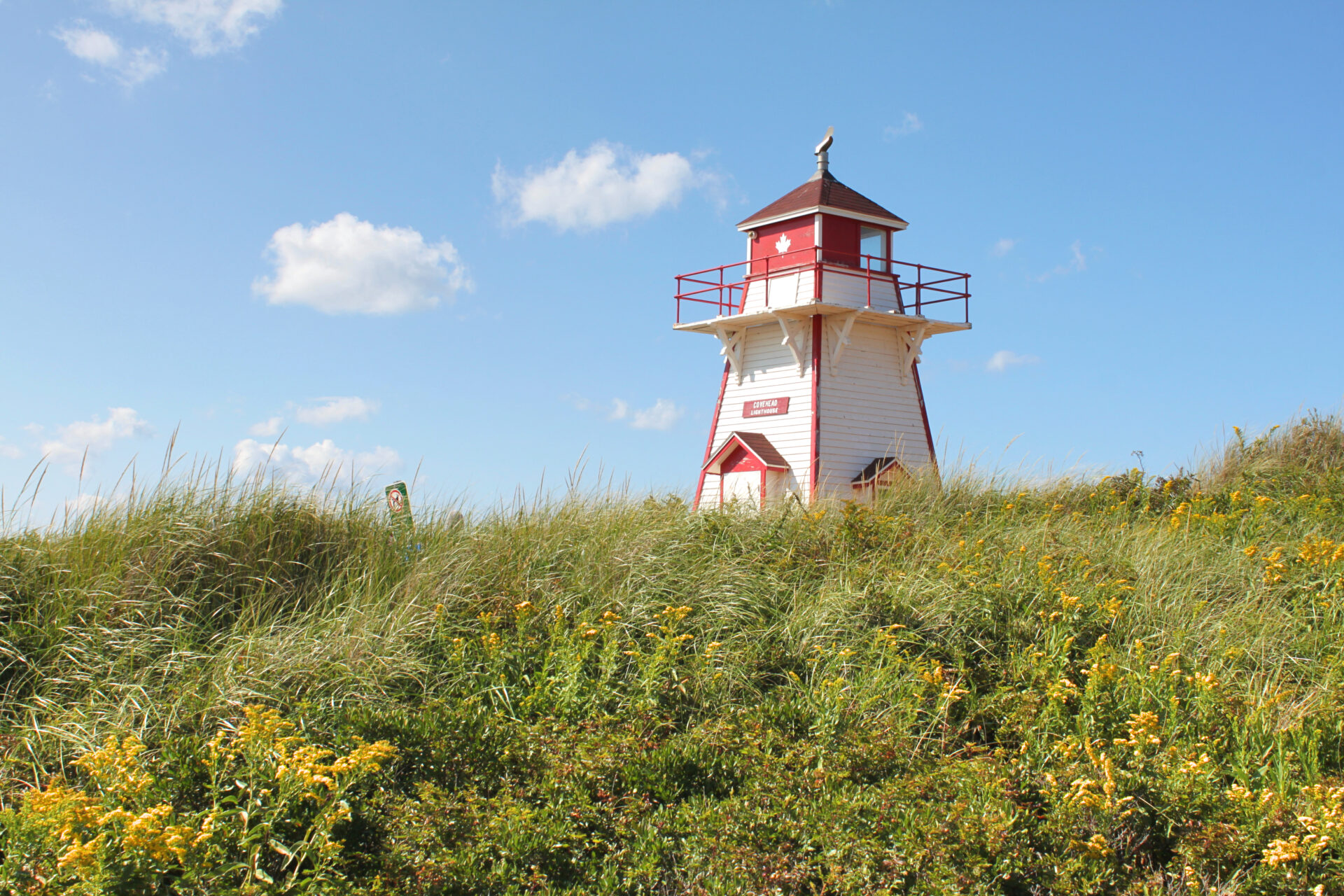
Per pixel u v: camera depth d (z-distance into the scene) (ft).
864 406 75.61
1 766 18.52
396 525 30.30
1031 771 20.39
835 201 75.61
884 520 35.94
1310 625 29.78
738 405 79.05
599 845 17.51
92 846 13.46
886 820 17.47
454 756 19.16
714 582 29.71
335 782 16.05
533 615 26.55
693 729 22.24
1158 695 23.70
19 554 24.68
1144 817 18.76
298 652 22.88
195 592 26.00
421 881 14.93
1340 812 17.90
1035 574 30.60
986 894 15.97
